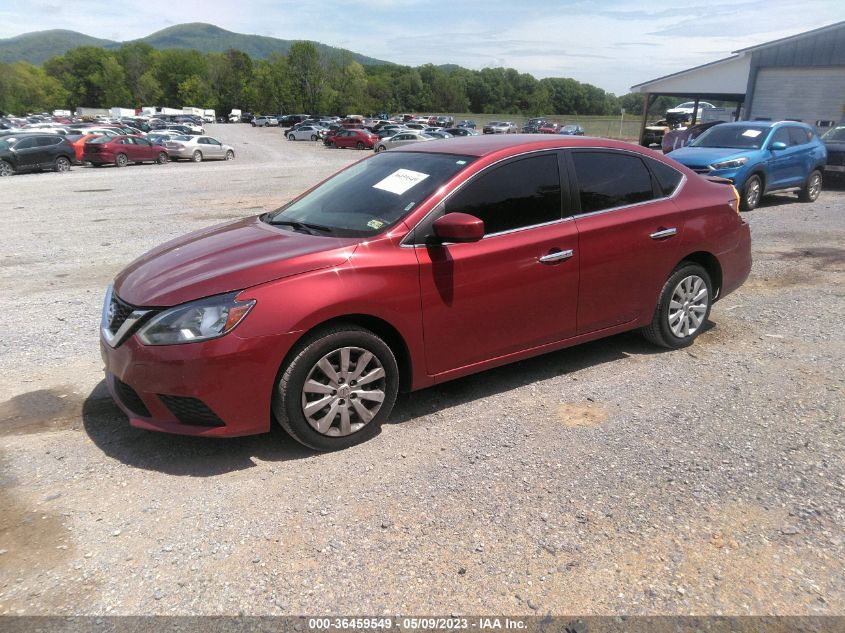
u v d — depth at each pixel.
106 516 2.92
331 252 3.37
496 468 3.31
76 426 3.80
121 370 3.26
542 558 2.63
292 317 3.17
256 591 2.46
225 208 13.50
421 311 3.58
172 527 2.84
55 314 6.02
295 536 2.78
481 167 3.86
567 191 4.18
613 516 2.90
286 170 24.77
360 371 3.47
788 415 3.88
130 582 2.51
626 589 2.45
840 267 7.73
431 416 3.93
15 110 140.38
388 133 44.53
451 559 2.63
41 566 2.59
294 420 3.30
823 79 22.89
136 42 174.25
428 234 3.62
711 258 4.99
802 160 12.84
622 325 4.59
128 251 9.02
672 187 4.76
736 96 32.47
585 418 3.88
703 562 2.60
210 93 137.62
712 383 4.38
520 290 3.94
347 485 3.17
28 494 3.09
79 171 25.09
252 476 3.26
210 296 3.13
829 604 2.37
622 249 4.37
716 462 3.35
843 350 4.97
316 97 119.56
